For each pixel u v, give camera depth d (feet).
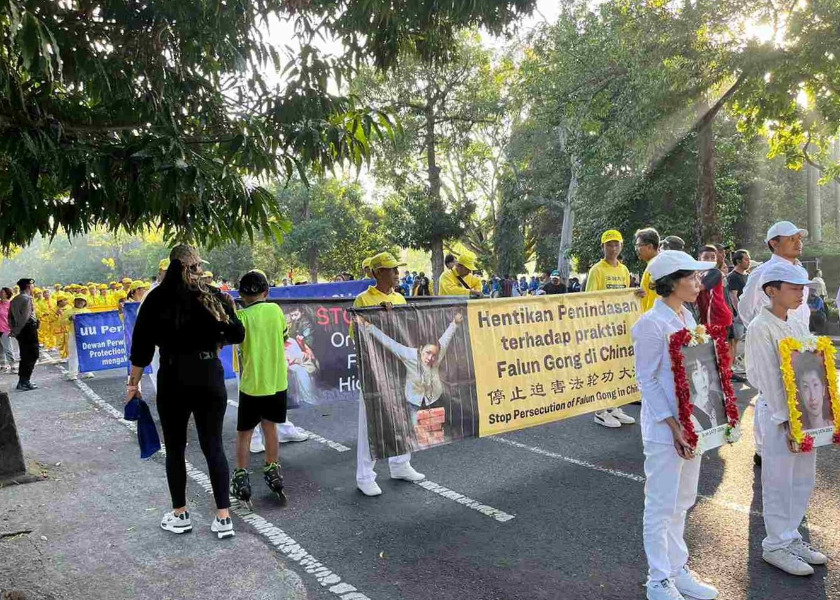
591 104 57.26
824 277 78.64
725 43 45.34
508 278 87.81
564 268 92.68
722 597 11.23
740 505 15.14
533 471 18.11
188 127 14.92
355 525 14.97
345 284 33.37
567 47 60.03
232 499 16.93
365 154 14.33
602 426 22.57
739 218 79.05
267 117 14.99
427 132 100.89
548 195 95.04
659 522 10.89
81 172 11.00
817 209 96.53
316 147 13.74
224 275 162.20
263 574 12.65
